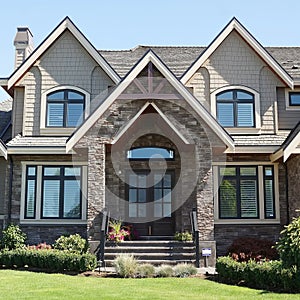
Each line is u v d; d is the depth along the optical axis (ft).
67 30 68.49
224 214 63.67
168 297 35.73
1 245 59.36
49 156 64.03
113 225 58.18
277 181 64.23
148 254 54.90
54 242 62.64
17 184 63.21
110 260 53.93
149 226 65.16
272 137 65.67
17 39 76.18
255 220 63.52
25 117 66.54
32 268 51.83
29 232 62.75
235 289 39.37
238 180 64.39
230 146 57.31
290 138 57.93
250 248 58.18
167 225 65.31
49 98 67.10
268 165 64.59
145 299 35.12
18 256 52.75
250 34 67.87
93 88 67.72
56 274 47.96
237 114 67.21
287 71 71.10
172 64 73.56
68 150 57.06
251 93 67.77
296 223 39.99
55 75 67.67
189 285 41.39
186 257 55.01
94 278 45.57
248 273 41.96
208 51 67.21
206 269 52.42
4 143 63.21
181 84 57.67
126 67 72.23
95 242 55.93
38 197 63.46
